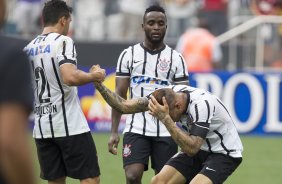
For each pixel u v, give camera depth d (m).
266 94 42.53
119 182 29.11
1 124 9.24
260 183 29.42
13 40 9.65
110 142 21.98
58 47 19.20
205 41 45.97
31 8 50.88
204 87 42.25
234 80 42.34
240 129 42.66
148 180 29.69
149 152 22.02
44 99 19.67
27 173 9.21
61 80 19.39
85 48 46.56
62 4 19.83
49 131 19.73
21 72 9.46
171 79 22.42
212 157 19.00
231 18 50.88
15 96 9.36
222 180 18.91
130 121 22.09
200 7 50.94
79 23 50.88
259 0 50.75
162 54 22.31
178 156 19.62
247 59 48.25
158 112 17.84
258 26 48.41
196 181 18.61
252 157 35.97
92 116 42.97
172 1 50.72
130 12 51.38
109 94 18.67
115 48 46.59
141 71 22.23
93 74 18.45
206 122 18.19
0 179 9.37
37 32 50.88
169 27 50.72
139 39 50.09
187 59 45.97
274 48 48.28
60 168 20.25
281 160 35.25
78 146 19.78
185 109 18.42
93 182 20.06
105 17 51.25
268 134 42.88
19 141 9.25
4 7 9.88
